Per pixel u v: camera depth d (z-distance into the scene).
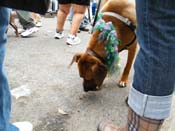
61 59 3.26
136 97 1.00
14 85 2.49
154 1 0.89
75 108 2.16
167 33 0.91
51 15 6.29
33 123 1.92
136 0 0.96
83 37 4.41
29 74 2.77
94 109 2.16
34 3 0.92
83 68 2.19
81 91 2.45
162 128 1.88
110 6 2.34
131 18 2.26
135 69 1.00
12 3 0.93
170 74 0.94
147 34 0.93
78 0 3.77
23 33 4.27
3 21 1.14
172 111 2.06
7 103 1.25
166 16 0.90
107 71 2.24
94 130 1.88
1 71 1.18
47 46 3.80
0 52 1.16
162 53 0.92
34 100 2.25
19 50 3.55
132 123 1.05
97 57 2.20
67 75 2.78
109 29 2.15
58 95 2.36
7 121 1.25
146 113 0.98
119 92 2.46
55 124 1.93
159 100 0.96
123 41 2.29
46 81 2.62
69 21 5.55
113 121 2.00
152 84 0.94
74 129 1.88
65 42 4.06
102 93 2.43
